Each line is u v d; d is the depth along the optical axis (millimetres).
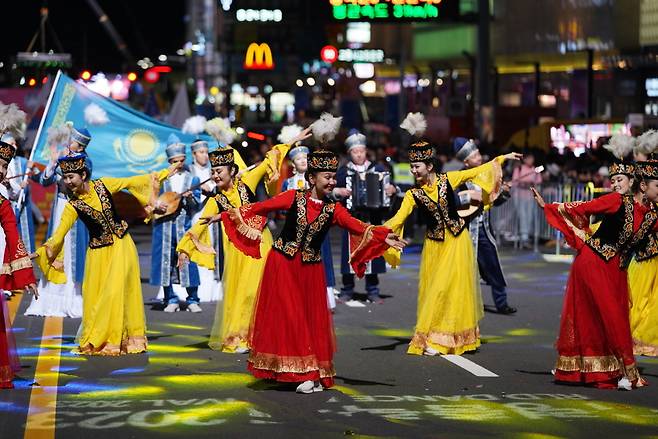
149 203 11820
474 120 35625
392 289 17703
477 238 14812
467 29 44688
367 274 16109
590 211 10172
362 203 15883
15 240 9969
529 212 23547
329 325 10125
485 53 33812
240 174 12461
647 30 33625
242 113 61812
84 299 11711
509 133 33000
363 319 14500
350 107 41906
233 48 59750
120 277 11633
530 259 22000
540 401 9664
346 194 15797
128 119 19281
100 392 9883
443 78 48531
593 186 21562
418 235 28109
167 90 40688
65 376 10547
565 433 8586
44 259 11375
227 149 12070
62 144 14539
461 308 11898
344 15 29531
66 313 14398
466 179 12031
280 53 58375
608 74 35969
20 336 12844
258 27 57812
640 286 12031
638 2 33969
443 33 47094
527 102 41531
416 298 16625
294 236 9914
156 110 31516
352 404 9484
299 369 9844
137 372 10750
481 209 12375
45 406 9344
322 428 8680
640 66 34125
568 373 10336
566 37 37688
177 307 15008
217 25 68500
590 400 9719
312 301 10000
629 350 10172
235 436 8422
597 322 10211
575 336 10289
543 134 27281
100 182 11633
